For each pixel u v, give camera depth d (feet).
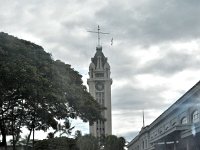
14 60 103.30
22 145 172.96
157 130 257.14
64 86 118.32
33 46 117.50
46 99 110.42
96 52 541.34
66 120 137.49
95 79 524.93
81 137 201.67
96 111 138.10
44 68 112.47
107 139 251.80
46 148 182.39
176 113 198.18
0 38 106.73
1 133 123.03
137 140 355.77
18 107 117.19
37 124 126.11
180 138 159.33
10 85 101.09
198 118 168.35
